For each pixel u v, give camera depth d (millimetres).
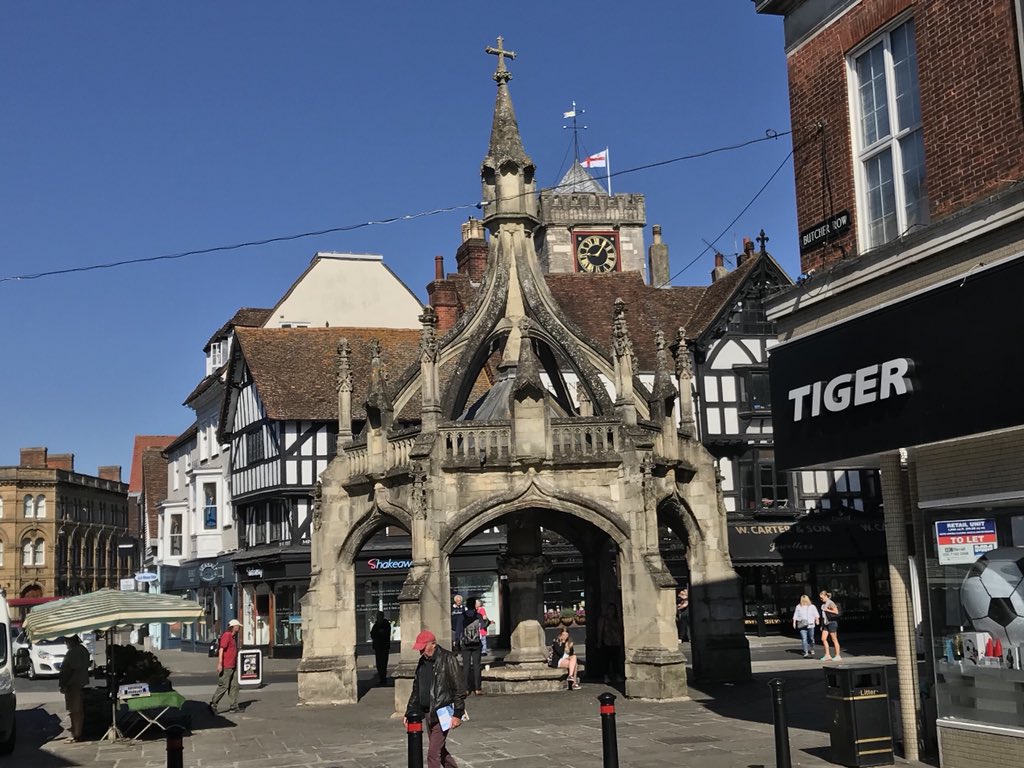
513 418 19453
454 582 38969
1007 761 10828
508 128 22469
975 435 10953
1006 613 10977
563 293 42156
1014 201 10555
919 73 12312
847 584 39812
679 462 21016
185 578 49500
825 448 13258
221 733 17656
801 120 14773
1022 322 10281
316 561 21578
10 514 84125
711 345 39594
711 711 17266
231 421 44625
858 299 13062
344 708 20391
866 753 12172
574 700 19297
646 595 19047
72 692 17766
